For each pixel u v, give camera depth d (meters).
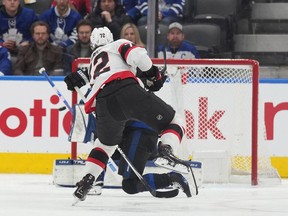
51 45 18.66
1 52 18.61
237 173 15.77
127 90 11.27
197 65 15.23
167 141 11.38
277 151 17.58
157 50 17.41
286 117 17.52
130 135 12.08
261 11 23.48
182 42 18.94
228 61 15.29
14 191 13.80
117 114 11.34
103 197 12.95
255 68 15.31
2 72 18.55
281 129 17.56
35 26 18.53
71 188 14.49
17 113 17.83
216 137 16.03
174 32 18.88
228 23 22.11
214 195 13.36
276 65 21.48
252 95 15.41
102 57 11.56
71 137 13.12
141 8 21.03
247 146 15.76
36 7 22.02
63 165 14.68
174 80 15.28
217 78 15.88
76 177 14.65
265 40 22.67
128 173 12.00
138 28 20.47
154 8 17.05
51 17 20.16
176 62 15.19
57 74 18.58
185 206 11.59
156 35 17.31
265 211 10.98
